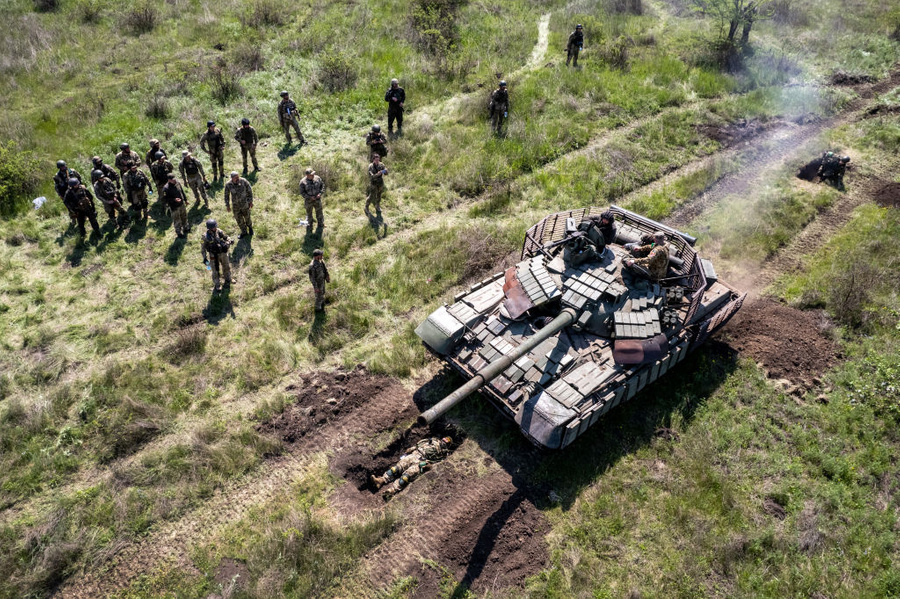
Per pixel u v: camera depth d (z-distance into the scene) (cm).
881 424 1016
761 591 797
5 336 1169
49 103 1952
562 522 876
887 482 933
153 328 1184
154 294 1266
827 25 2609
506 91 1830
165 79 2062
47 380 1080
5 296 1259
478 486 922
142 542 857
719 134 1869
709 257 1393
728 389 1075
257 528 868
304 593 791
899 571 814
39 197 1528
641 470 941
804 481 932
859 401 1051
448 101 2030
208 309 1230
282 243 1401
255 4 2609
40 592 802
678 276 1067
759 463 956
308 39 2325
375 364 1110
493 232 1426
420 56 2253
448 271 1331
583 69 2209
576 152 1781
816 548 845
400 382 1091
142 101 1950
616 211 1254
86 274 1317
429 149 1766
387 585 809
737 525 868
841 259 1373
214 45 2344
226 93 1980
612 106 2002
